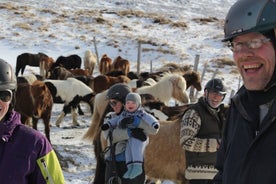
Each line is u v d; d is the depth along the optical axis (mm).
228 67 32406
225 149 3043
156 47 38438
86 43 38562
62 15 47250
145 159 7777
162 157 7633
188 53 37188
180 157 7477
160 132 7652
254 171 2525
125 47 38156
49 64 28188
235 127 2807
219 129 6156
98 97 11031
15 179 3303
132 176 5992
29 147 3373
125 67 26922
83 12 49875
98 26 44469
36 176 3430
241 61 2611
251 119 2637
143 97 12070
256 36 2539
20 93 12531
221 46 40031
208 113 6113
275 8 2527
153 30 45156
